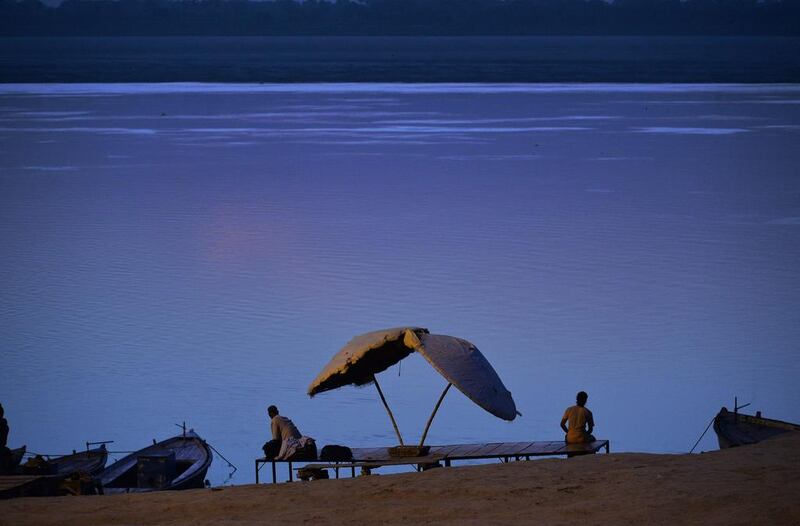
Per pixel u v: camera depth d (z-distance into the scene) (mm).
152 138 176625
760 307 69125
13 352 61656
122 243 91188
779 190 116500
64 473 39344
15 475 36688
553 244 88562
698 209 104812
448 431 50094
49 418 52469
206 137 177875
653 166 136500
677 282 75562
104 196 116312
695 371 57500
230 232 95312
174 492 28000
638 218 99938
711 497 23609
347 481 27875
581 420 36438
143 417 52156
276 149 159625
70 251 88000
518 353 60531
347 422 51625
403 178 127750
